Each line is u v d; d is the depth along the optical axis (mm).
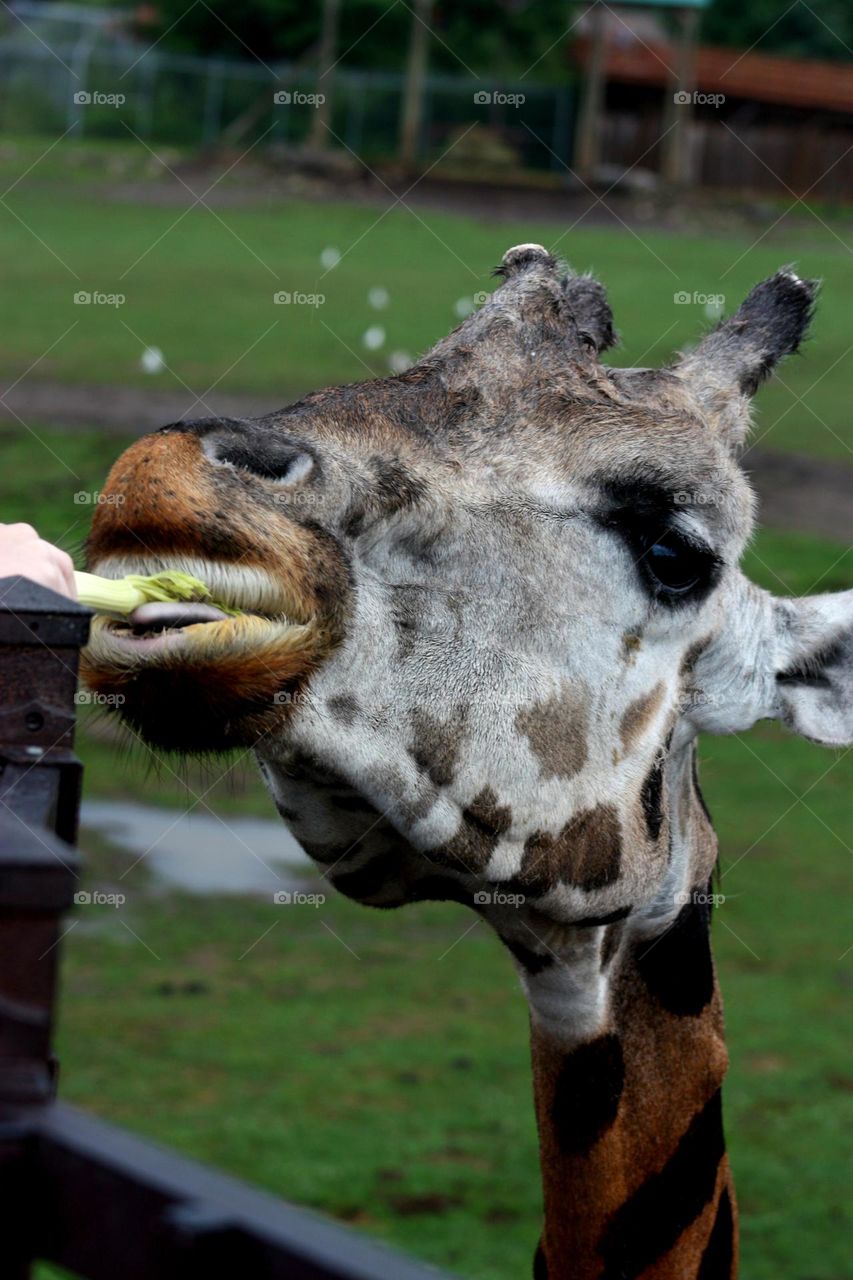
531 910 2992
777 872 9531
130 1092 6703
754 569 13406
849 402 19625
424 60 40969
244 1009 7621
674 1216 3230
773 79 42219
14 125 39469
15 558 1971
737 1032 7609
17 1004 1381
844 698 3424
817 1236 5984
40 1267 5219
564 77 42281
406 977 8242
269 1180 6008
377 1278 1182
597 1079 3176
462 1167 6293
